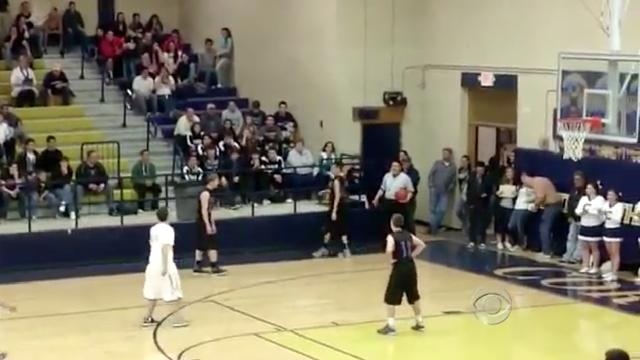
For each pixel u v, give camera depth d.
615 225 21.53
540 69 24.14
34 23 29.27
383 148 27.17
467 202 24.91
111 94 27.80
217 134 25.98
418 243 17.55
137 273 22.09
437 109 26.77
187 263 23.14
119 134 26.56
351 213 25.08
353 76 26.62
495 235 25.56
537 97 24.28
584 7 22.98
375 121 26.92
